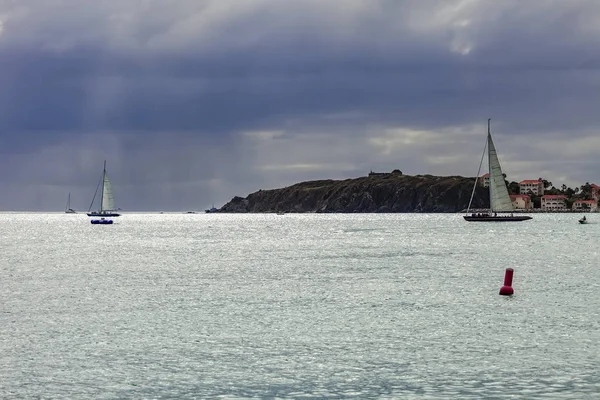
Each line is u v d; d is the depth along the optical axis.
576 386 39.47
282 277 97.12
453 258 131.00
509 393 38.41
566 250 153.00
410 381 40.81
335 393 38.69
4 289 84.38
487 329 55.41
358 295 76.31
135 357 46.72
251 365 44.56
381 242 192.88
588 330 54.53
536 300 71.12
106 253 154.25
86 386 40.22
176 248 172.12
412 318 60.81
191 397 38.22
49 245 188.75
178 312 65.12
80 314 64.25
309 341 51.44
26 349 49.19
